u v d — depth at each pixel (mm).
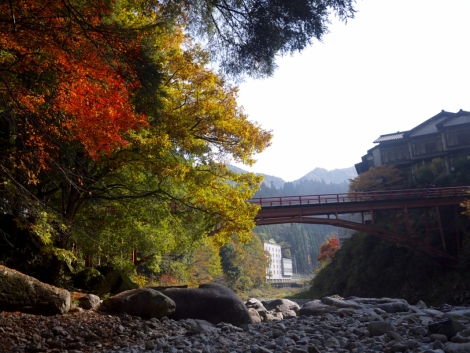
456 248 44375
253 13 9281
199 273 45094
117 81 8602
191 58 14906
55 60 8258
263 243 118438
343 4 8492
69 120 9312
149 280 37719
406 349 6312
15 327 8711
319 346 7137
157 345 7781
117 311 11008
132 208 17281
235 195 16297
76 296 12031
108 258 20906
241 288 73375
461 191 42531
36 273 15695
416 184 54250
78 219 17047
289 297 59594
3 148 12062
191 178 14945
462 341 6523
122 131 9305
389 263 46719
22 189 11109
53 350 7555
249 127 15773
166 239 20172
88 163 14383
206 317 11562
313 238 166500
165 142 13180
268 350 6820
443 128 56125
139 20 11836
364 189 58438
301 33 9383
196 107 14859
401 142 60594
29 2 7598
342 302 13555
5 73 8547
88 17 8625
